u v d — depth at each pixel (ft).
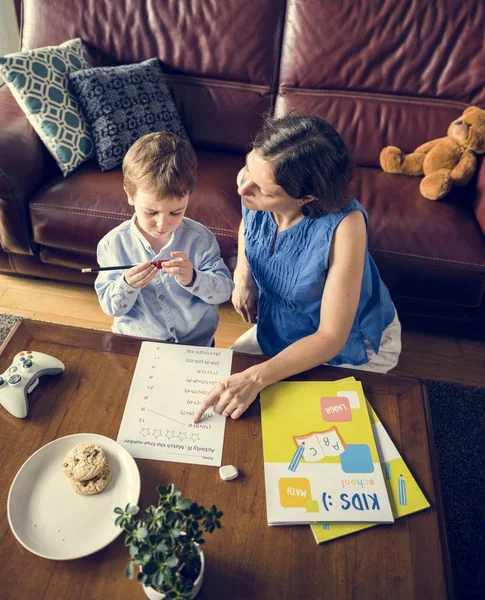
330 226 3.82
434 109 6.59
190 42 6.70
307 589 2.78
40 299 6.67
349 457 3.30
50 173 6.33
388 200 6.07
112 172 6.26
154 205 3.67
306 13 6.50
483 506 4.96
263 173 3.49
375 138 6.70
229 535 2.95
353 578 2.83
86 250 6.08
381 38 6.42
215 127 6.94
